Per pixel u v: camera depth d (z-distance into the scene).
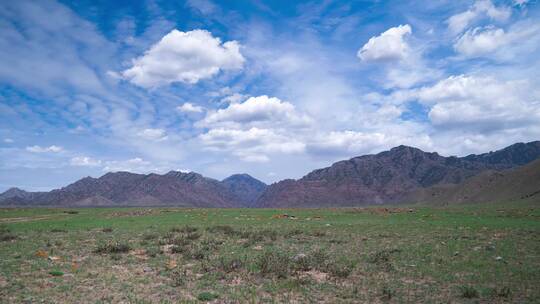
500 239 31.80
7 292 16.33
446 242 30.53
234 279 18.86
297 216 66.94
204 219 61.38
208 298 15.62
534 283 17.69
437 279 18.70
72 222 55.25
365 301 15.45
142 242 31.12
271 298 15.77
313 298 15.81
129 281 18.45
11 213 85.25
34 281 18.25
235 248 28.47
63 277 19.14
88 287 17.38
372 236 35.38
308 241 32.31
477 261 22.41
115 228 45.22
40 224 51.50
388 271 20.41
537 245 28.14
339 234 37.25
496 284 17.62
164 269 21.06
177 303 15.01
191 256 24.61
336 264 21.91
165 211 95.50
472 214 64.81
